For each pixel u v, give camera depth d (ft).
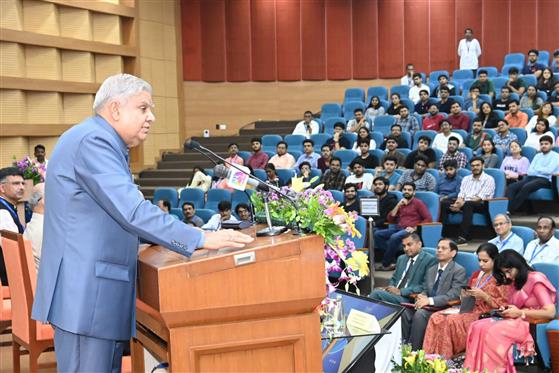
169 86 52.39
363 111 47.29
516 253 17.97
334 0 55.42
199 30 54.75
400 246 27.50
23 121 40.27
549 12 53.01
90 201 6.67
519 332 16.62
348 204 29.60
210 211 32.91
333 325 9.14
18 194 20.53
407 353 11.55
